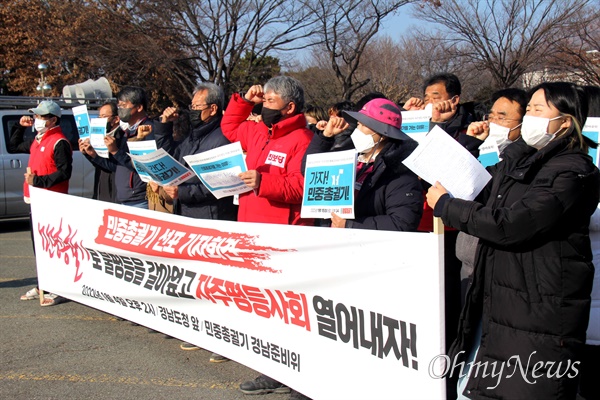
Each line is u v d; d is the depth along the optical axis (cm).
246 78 2036
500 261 261
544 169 256
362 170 357
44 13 2380
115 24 1967
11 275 730
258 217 412
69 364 453
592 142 267
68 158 596
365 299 311
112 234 494
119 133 573
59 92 2436
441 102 432
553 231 250
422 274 284
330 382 337
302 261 344
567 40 1931
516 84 2175
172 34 1970
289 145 409
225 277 400
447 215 267
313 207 350
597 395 334
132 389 411
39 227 588
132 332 521
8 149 1034
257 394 399
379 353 308
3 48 2516
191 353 474
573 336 252
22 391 408
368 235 305
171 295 448
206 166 394
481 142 397
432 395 284
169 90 2377
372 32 1880
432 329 282
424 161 282
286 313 362
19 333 520
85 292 538
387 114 345
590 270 254
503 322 260
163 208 533
